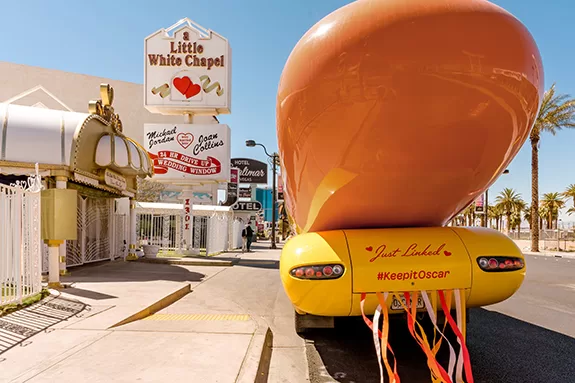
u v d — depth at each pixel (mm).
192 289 8938
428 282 3291
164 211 21141
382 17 2705
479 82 2721
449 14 2645
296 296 3379
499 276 3359
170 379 3375
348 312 3387
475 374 3938
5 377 3373
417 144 2957
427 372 3928
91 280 8945
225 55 16516
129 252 14195
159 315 6074
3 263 5504
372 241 3393
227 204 33000
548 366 4168
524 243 43406
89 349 4117
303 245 3473
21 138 8977
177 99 16359
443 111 2805
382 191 3297
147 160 13211
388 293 3318
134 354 3986
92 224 12922
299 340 5059
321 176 3291
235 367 3668
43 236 7562
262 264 14883
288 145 3318
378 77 2740
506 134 3039
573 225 35656
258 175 40188
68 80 32312
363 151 3031
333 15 2930
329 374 3939
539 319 6289
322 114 2951
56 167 9242
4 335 4539
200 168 16656
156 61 16391
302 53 2979
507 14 2756
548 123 26453
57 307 5953
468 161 3111
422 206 3463
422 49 2666
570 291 9109
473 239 3475
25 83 31109
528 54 2791
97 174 10852
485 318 6355
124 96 33969
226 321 5586
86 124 9922
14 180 11523
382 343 3111
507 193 64000
